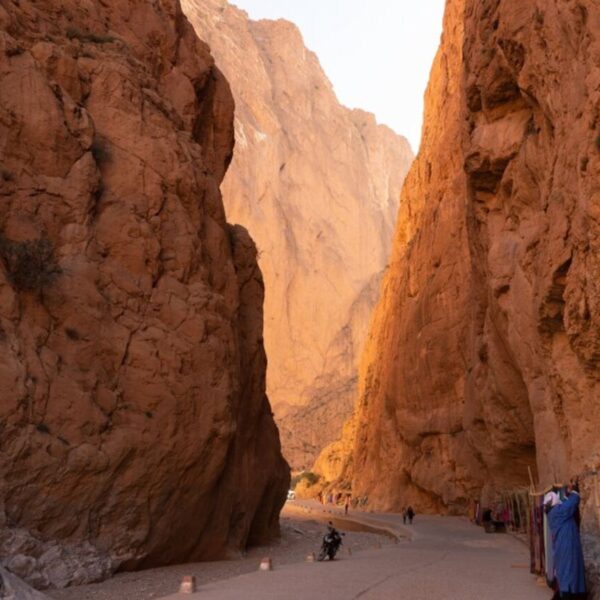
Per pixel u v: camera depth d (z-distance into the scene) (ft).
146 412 51.44
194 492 54.49
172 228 59.72
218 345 58.18
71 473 45.24
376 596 36.55
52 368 46.50
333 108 437.58
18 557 40.42
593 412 45.88
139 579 46.09
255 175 354.13
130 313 53.67
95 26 69.15
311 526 117.08
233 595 37.35
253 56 408.67
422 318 140.87
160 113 64.08
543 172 57.26
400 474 155.63
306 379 335.67
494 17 68.74
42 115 52.49
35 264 47.47
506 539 79.51
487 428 92.22
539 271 52.65
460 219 132.05
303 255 359.46
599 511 38.75
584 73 41.50
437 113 171.73
